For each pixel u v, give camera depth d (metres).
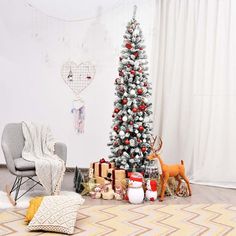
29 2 5.02
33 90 5.11
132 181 3.44
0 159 5.14
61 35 4.99
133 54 3.91
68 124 5.04
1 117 5.20
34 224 2.50
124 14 4.77
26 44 5.09
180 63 4.53
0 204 3.20
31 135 3.80
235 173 4.26
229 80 4.26
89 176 3.85
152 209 3.10
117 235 2.43
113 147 3.94
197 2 4.42
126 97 3.85
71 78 4.98
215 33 4.32
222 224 2.71
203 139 4.39
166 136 4.59
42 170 3.36
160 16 4.61
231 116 4.27
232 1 4.20
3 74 5.16
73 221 2.52
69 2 4.92
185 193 3.76
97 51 4.89
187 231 2.54
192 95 4.46
